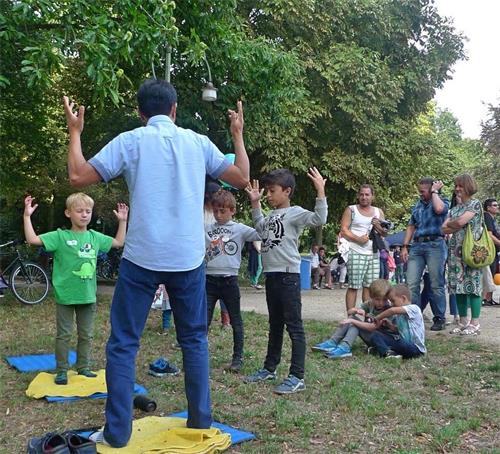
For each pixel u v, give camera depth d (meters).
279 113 12.13
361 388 4.47
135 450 3.06
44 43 7.16
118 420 3.09
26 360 5.32
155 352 5.75
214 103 11.72
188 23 9.89
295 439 3.42
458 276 6.67
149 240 3.10
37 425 3.65
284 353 5.66
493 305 9.59
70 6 7.13
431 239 6.85
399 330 5.57
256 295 12.08
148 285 3.15
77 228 4.63
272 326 4.64
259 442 3.38
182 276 3.19
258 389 4.43
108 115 13.11
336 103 15.20
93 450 2.95
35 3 6.81
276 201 4.56
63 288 4.48
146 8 7.78
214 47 10.23
